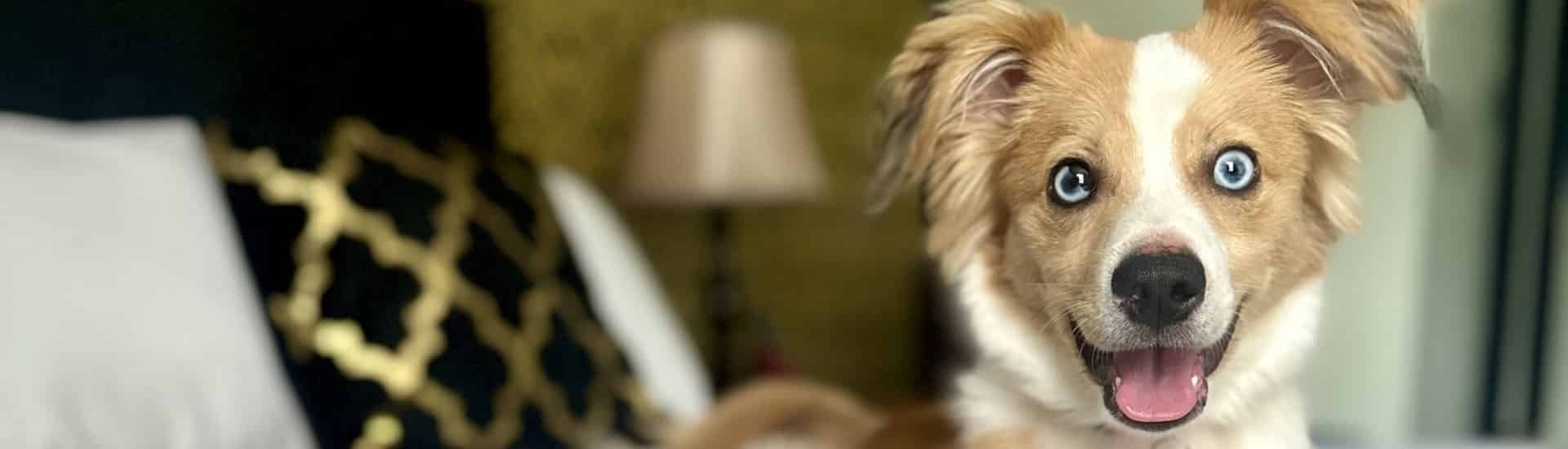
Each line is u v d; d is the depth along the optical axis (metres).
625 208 2.97
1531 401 1.87
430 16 2.46
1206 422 0.96
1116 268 0.86
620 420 1.85
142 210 1.54
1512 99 1.86
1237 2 0.96
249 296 1.62
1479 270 1.85
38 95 1.79
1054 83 0.97
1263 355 0.96
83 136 1.61
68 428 1.25
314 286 1.66
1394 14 0.90
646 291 2.30
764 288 3.26
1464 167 1.83
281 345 1.60
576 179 2.44
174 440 1.37
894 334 3.60
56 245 1.37
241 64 2.08
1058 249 0.93
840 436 1.38
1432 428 1.80
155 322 1.42
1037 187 0.96
